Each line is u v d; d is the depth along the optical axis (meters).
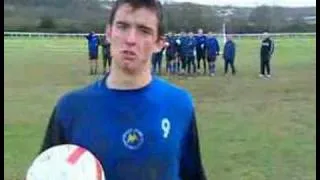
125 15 2.15
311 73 21.58
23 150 9.52
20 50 31.62
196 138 2.32
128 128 2.17
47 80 19.77
